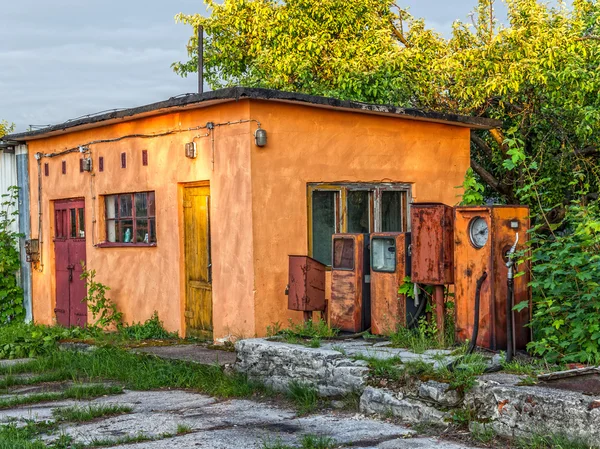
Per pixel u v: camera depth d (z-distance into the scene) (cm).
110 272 1309
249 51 1936
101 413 763
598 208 835
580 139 1541
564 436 573
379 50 1705
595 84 1488
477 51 1510
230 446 625
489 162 1753
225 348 1030
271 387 840
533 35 1515
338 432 660
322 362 782
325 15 1784
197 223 1141
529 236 771
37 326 1367
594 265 698
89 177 1356
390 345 828
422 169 1244
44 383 971
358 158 1156
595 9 1689
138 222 1263
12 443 631
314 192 1116
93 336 1219
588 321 687
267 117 1047
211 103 1065
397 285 863
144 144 1225
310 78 1728
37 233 1511
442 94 1628
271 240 1048
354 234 905
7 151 1564
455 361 696
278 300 1049
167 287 1185
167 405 805
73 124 1316
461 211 785
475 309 755
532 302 761
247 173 1032
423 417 670
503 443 604
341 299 917
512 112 1620
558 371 646
